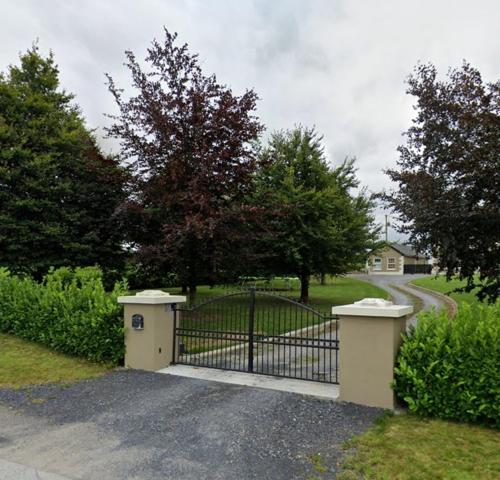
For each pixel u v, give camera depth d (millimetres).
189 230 8836
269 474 3238
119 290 7238
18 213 13383
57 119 14695
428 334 4621
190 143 10172
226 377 5902
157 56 10797
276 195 13664
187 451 3648
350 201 17031
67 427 4207
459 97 7047
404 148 8297
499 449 3568
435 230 6523
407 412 4480
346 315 4898
